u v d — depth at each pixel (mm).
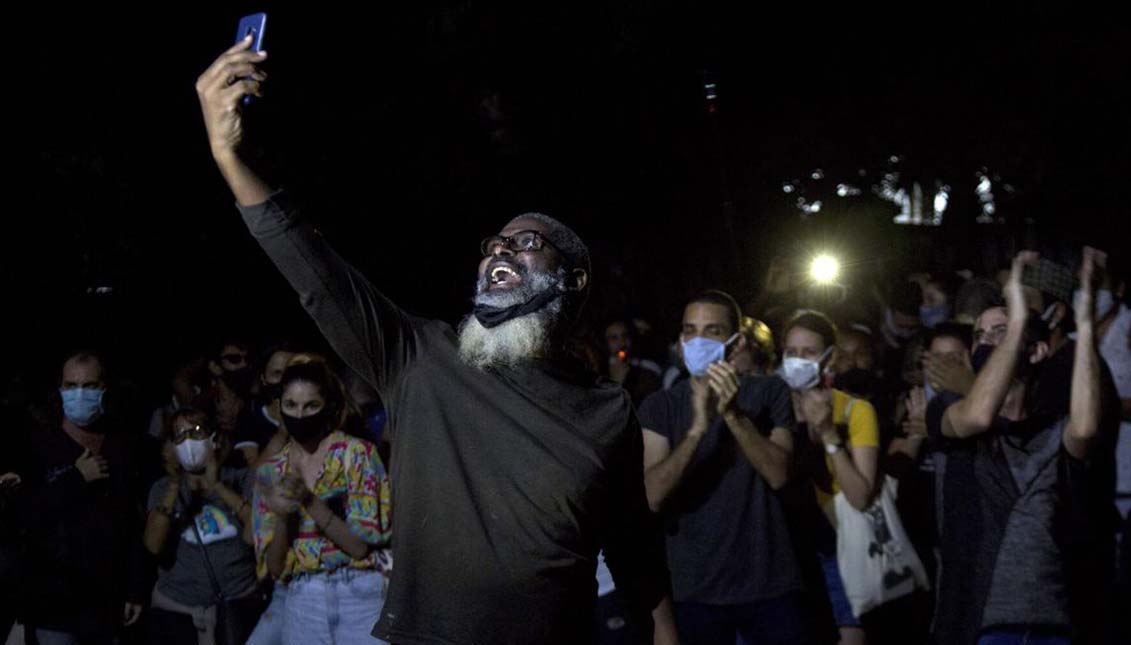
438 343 3348
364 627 5324
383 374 3305
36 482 6215
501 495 3172
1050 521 4969
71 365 6254
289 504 5277
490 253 3459
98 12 9766
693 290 12969
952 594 5113
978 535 5047
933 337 6406
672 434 5688
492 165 12109
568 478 3193
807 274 9336
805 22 14250
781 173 14633
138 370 9664
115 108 9750
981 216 16750
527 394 3287
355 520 5340
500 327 3316
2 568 6047
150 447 6910
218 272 10219
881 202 15938
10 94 9297
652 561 3621
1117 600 5461
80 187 9453
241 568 6457
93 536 6215
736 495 5527
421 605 3199
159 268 9891
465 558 3156
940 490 5316
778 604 5480
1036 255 5000
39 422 6598
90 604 6203
